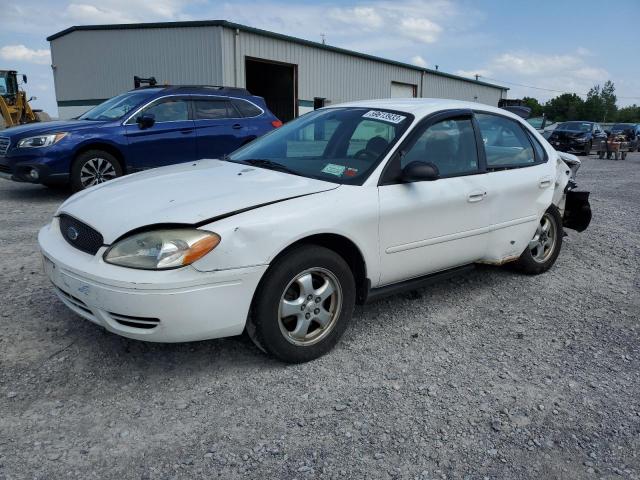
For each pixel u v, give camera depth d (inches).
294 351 127.0
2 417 104.6
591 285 198.8
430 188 148.6
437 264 156.2
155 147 342.0
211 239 110.3
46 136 306.7
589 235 277.7
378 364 131.9
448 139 159.8
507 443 104.0
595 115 4601.4
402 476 94.0
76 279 115.0
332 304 133.3
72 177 317.1
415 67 1231.5
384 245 139.2
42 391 113.8
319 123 166.4
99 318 115.0
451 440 104.1
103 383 118.1
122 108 343.9
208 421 106.7
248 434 103.3
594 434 107.8
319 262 126.2
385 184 139.7
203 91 368.5
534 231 187.6
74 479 89.7
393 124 151.9
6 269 186.1
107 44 877.8
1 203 309.6
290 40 887.1
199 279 109.7
